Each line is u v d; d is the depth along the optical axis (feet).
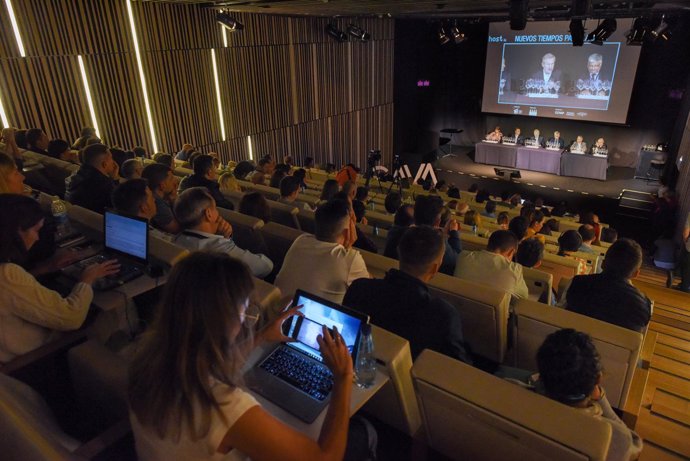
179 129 31.27
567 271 14.32
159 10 28.35
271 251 12.56
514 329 9.05
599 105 45.96
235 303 3.92
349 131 47.37
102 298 8.42
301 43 39.29
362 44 45.98
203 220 10.10
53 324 7.40
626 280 9.43
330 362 4.84
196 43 30.96
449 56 55.31
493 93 51.39
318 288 8.59
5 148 17.02
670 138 45.39
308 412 5.60
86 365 6.10
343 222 8.77
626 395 8.61
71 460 4.53
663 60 43.83
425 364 5.67
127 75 27.61
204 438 3.84
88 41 25.48
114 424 5.91
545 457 5.01
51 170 17.57
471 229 20.15
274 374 6.14
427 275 7.57
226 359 3.94
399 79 52.49
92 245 10.39
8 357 7.24
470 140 57.93
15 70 23.06
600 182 44.78
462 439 5.96
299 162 42.19
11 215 7.55
